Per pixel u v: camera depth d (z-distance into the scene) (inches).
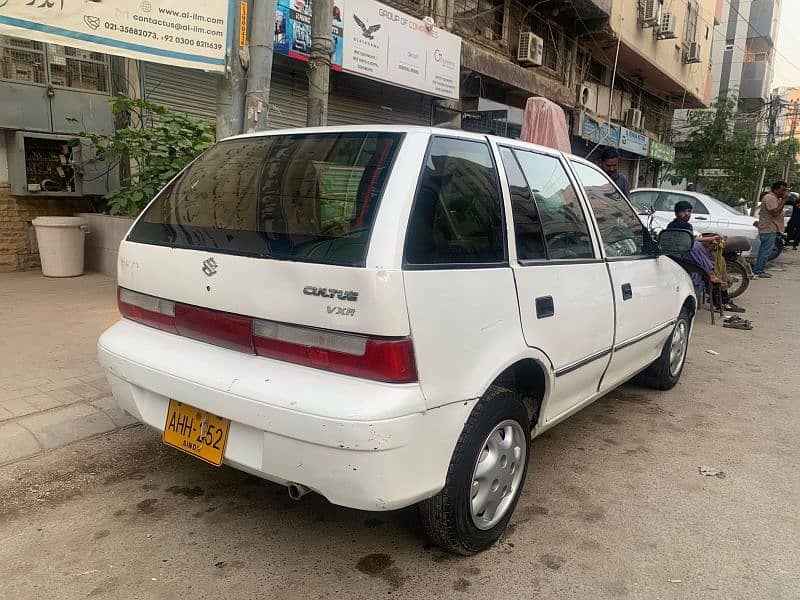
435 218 90.0
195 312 97.3
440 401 85.4
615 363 144.6
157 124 293.3
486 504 102.0
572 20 602.2
